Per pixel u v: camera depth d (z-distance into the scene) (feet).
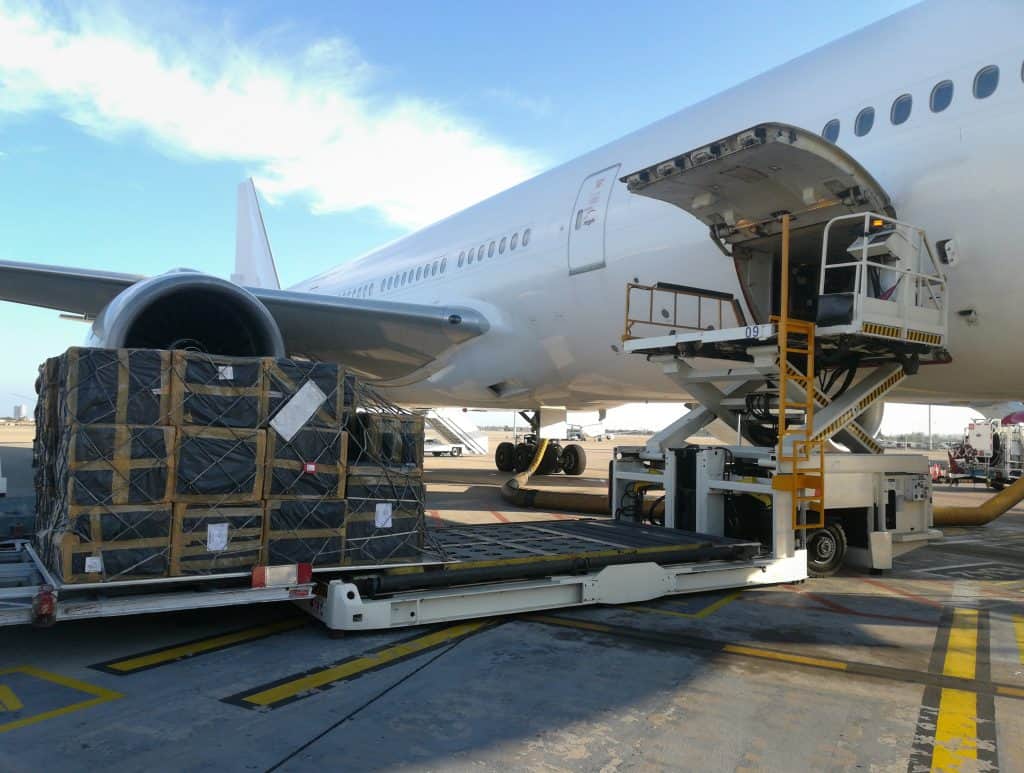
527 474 44.60
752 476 21.84
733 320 25.25
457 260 40.22
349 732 10.16
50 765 9.06
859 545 22.44
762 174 20.08
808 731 10.38
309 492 14.62
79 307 31.45
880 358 21.76
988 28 20.04
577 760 9.38
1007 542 30.63
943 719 10.87
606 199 30.60
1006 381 22.43
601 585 17.15
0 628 15.14
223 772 8.94
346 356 39.14
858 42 24.03
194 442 13.56
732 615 16.90
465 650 13.93
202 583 14.32
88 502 12.75
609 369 32.76
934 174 20.20
